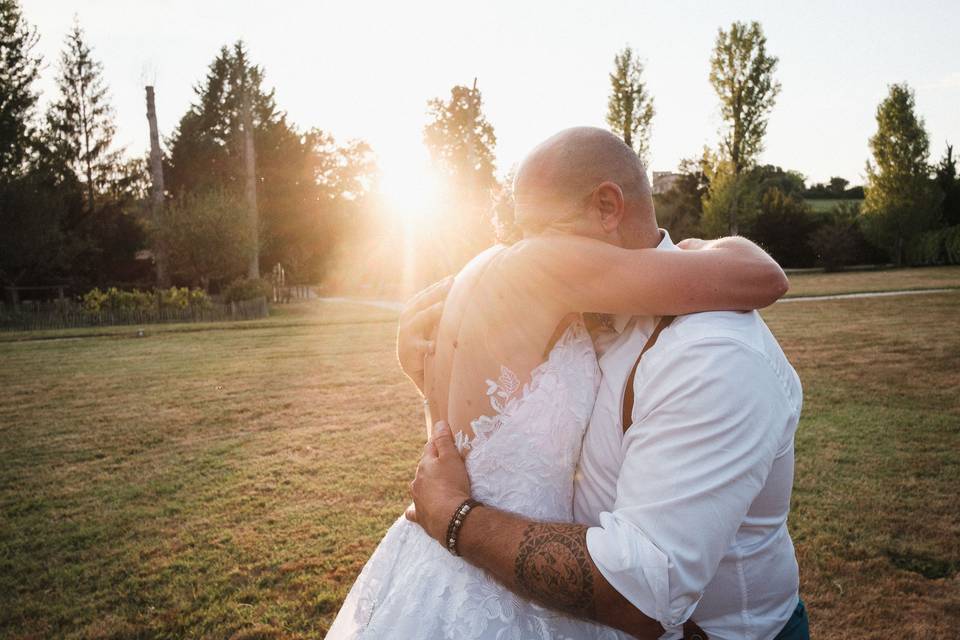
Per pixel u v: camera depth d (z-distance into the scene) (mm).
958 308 15078
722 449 943
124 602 3201
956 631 2752
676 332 1020
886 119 38281
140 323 20812
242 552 3688
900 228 38656
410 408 7117
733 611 1107
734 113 36656
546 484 1094
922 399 6578
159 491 4703
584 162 1096
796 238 42031
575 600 949
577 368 1102
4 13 27547
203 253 26375
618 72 36031
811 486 4328
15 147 27891
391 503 4367
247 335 15547
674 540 926
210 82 47062
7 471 5230
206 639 2871
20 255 26922
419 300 1364
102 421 6785
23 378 9516
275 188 47625
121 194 35281
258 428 6406
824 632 2770
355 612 1229
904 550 3438
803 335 11477
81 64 35125
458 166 33438
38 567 3592
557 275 1042
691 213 41344
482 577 1074
